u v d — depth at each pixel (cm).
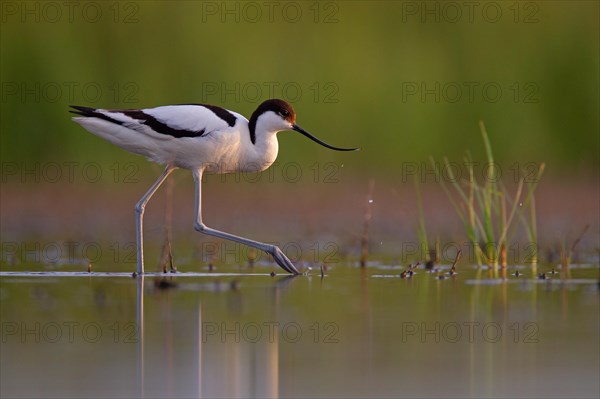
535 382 632
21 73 1848
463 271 1091
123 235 1434
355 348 716
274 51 1920
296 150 1905
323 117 1920
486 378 642
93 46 1877
